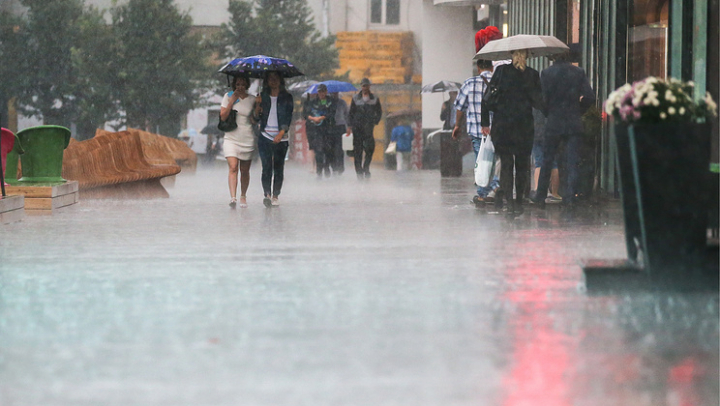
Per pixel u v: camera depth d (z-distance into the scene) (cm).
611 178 3394
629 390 920
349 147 7869
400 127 7912
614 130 1480
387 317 1278
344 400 894
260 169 7700
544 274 1655
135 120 9956
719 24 2675
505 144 2747
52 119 10019
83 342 1140
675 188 1389
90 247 2116
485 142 3125
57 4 9875
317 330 1198
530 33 4659
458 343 1120
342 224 2625
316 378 970
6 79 9906
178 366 1022
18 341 1149
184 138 12194
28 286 1563
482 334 1167
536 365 1016
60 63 9950
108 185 3809
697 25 2786
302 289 1512
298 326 1223
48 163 3384
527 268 1733
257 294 1467
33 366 1027
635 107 1397
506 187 2762
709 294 1414
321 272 1698
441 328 1205
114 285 1567
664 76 3203
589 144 3081
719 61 2680
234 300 1416
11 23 9906
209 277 1647
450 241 2184
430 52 8156
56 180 3388
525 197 3319
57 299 1438
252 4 10800
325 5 11700
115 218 2873
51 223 2717
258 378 970
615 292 1428
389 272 1692
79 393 923
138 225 2639
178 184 5109
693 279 1415
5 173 3319
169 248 2086
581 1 3831
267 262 1841
